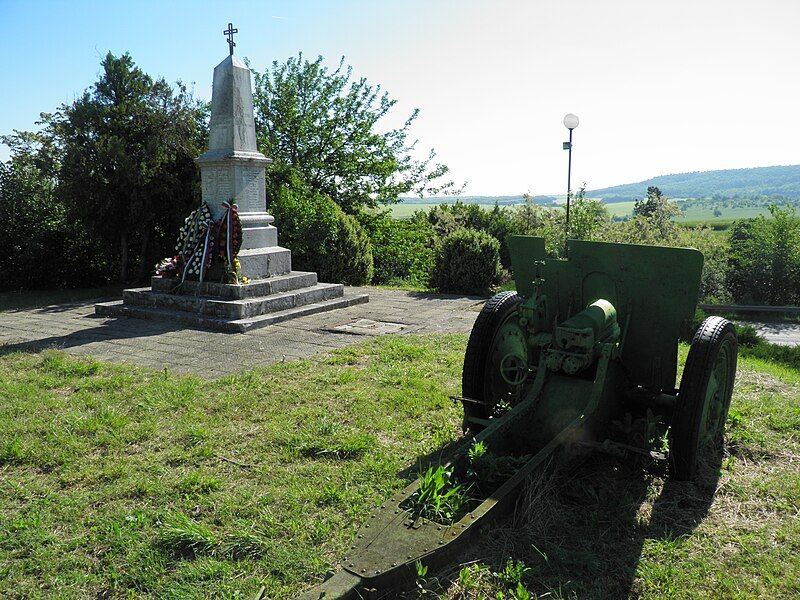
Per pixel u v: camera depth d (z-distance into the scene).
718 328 3.96
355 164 19.16
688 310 4.00
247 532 3.22
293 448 4.37
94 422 4.77
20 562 3.03
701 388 3.73
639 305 4.16
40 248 14.16
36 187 14.59
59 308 10.68
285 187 15.48
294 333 8.41
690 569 2.98
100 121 12.92
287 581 2.88
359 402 5.37
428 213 27.52
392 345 7.51
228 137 9.93
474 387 4.54
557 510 3.47
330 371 6.38
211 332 8.47
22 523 3.35
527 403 3.96
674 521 3.44
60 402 5.30
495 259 12.97
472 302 11.47
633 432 4.01
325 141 19.03
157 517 3.42
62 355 6.99
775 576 2.93
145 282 14.41
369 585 2.50
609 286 4.24
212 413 5.12
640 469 3.96
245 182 10.12
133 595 2.78
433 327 8.93
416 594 2.68
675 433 3.75
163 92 13.51
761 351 9.43
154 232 14.73
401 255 18.17
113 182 12.95
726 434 4.58
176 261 9.89
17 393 5.53
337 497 3.63
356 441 4.44
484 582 2.86
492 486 3.44
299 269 14.08
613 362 4.12
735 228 28.50
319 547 3.14
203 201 10.27
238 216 9.56
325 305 10.28
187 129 13.70
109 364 6.62
